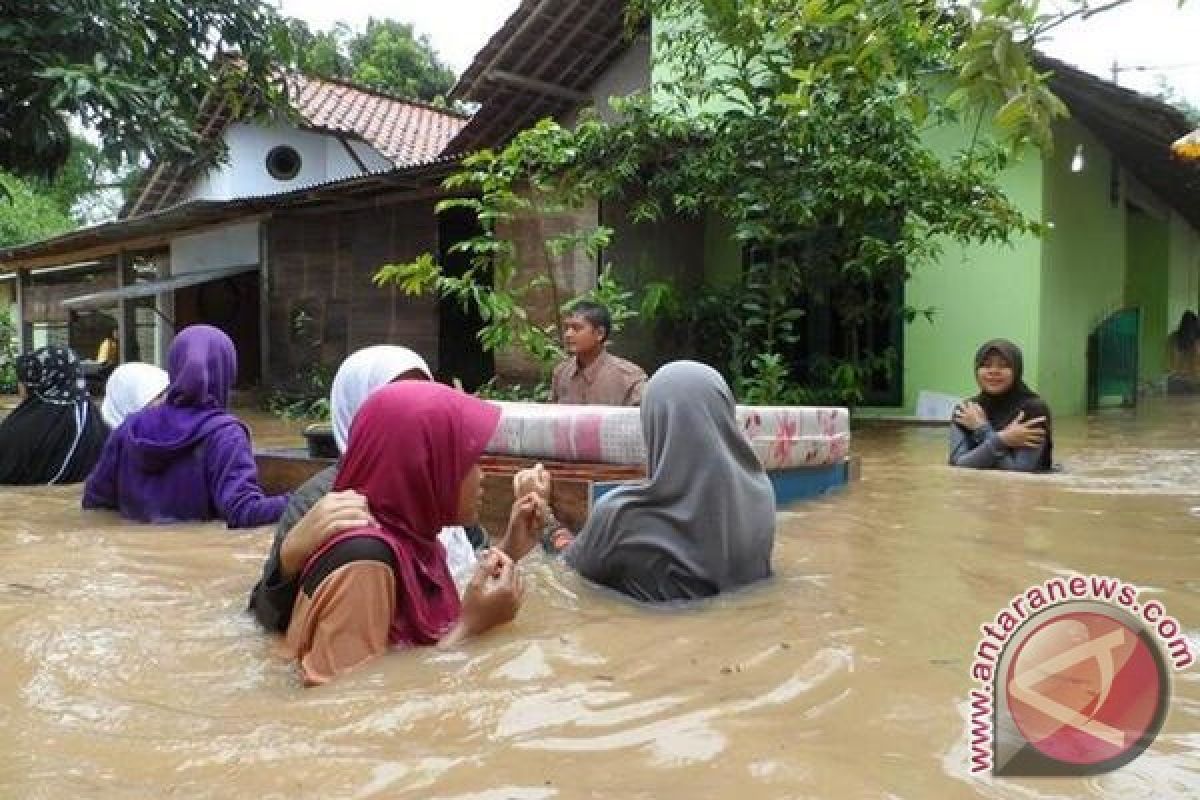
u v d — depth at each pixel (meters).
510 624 2.79
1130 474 6.09
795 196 8.70
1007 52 3.36
